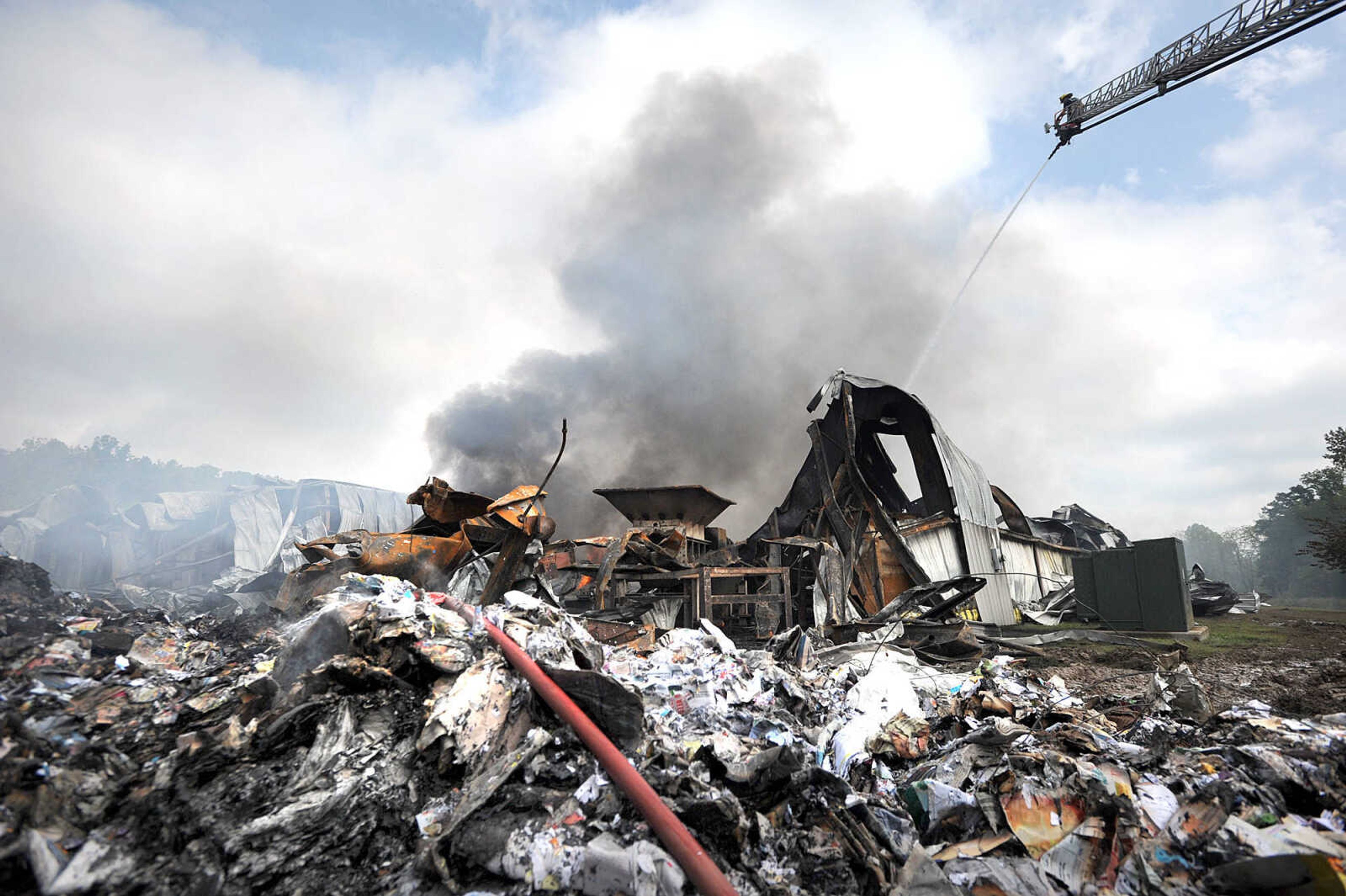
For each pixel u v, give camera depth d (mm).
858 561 15438
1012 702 5555
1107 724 5398
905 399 16984
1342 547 33625
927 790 3557
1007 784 3467
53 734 3383
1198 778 3484
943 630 10945
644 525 15852
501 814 3027
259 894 2551
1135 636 13078
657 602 13383
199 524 14039
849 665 8156
